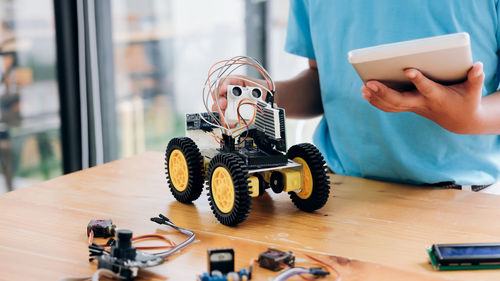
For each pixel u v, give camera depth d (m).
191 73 2.11
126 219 0.70
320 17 1.00
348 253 0.58
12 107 1.80
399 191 0.84
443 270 0.54
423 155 0.92
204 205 0.77
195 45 2.08
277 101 1.07
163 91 2.14
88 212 0.73
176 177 0.78
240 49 2.02
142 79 2.13
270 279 0.52
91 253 0.57
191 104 2.13
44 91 1.84
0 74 1.75
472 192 0.83
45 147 1.88
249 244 0.61
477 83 0.66
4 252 0.58
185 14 2.06
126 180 0.90
